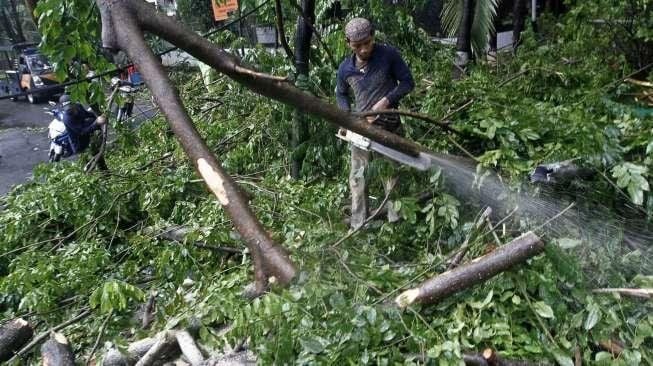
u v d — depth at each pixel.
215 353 3.00
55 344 2.93
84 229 4.96
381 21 5.98
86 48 4.35
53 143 7.80
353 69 3.74
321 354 2.49
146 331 3.37
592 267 2.97
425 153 3.37
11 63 16.95
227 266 4.03
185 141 1.84
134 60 1.95
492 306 2.67
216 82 6.78
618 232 3.17
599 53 5.95
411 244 3.74
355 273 3.06
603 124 3.47
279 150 5.61
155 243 4.40
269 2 5.50
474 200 3.73
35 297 3.73
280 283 1.80
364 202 3.98
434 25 10.87
